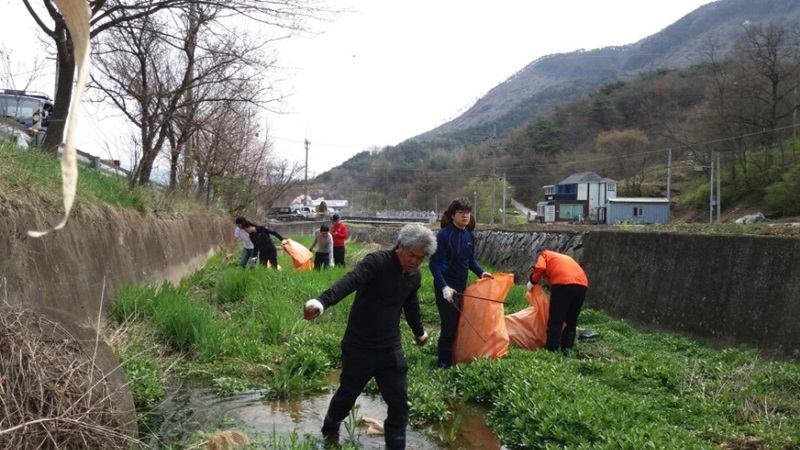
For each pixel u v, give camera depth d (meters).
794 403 5.75
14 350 3.41
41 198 6.71
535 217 63.22
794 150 39.31
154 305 7.67
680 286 9.79
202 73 14.80
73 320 4.05
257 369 6.71
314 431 5.00
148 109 14.79
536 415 4.99
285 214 56.34
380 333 4.59
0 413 3.17
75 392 3.54
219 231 23.91
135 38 14.20
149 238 11.45
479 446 4.86
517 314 8.30
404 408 4.62
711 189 39.25
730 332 8.48
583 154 70.56
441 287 6.91
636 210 46.28
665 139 63.72
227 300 10.64
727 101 44.62
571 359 7.11
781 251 7.95
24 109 12.77
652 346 8.70
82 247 7.50
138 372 5.62
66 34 10.01
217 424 5.05
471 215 7.16
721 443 4.88
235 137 23.05
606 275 12.13
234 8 11.45
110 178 11.91
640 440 4.33
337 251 17.27
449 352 7.06
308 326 8.46
